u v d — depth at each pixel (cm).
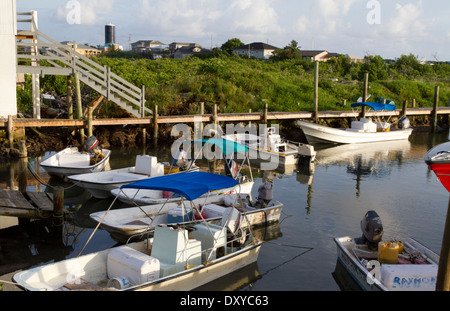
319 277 943
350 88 4312
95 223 1285
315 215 1373
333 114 3189
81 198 1541
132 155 2298
